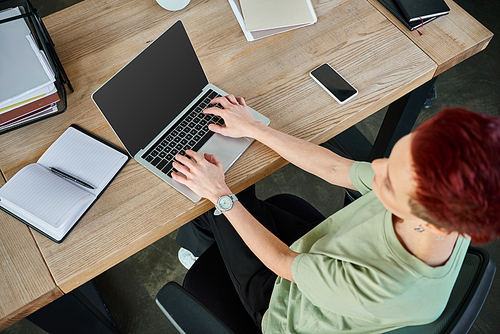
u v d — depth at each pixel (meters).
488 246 1.80
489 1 2.50
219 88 1.20
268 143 1.07
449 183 0.49
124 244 0.99
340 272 0.77
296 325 0.97
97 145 1.11
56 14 1.37
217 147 1.11
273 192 1.97
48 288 0.94
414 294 0.68
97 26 1.34
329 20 1.31
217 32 1.31
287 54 1.26
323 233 1.03
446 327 0.70
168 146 1.11
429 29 1.27
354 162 1.00
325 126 1.13
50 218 0.98
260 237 0.98
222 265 1.22
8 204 1.01
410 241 0.68
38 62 1.10
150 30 1.32
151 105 1.09
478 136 0.48
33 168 1.05
